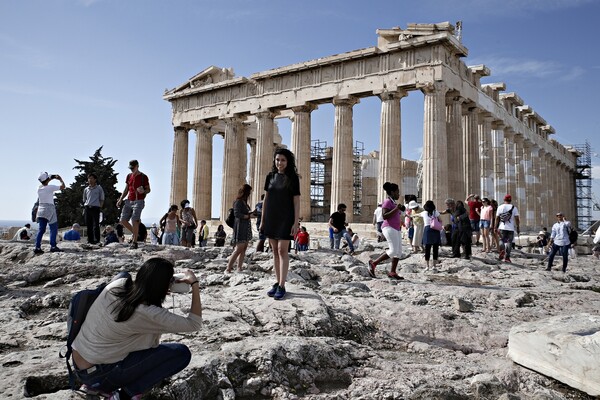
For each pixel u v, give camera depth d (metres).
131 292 4.40
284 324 7.72
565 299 11.90
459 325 8.81
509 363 6.93
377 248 25.06
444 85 32.50
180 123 49.47
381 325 8.59
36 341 6.91
